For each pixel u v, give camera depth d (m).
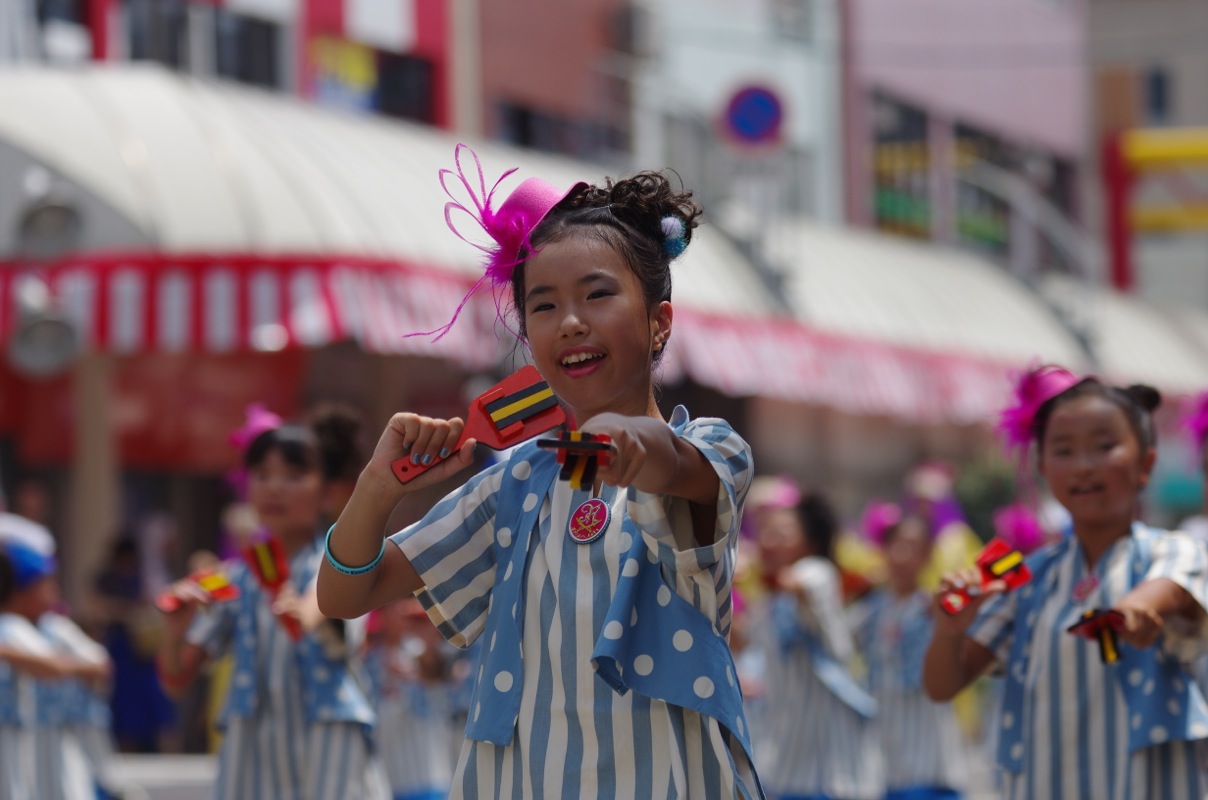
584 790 5.64
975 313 38.50
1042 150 51.53
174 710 25.30
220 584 10.64
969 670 8.92
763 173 38.09
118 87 24.75
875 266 37.22
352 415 11.68
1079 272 51.56
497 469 6.18
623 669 5.64
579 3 35.72
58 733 13.92
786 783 17.03
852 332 33.09
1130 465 8.62
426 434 5.63
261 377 26.23
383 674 16.92
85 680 13.87
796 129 41.50
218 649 10.96
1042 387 8.92
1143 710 8.24
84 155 23.22
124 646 24.41
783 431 35.03
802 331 31.31
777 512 17.61
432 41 32.47
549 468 6.05
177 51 28.56
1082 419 8.64
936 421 36.31
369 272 23.03
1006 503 32.12
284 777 10.62
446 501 6.18
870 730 17.22
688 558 5.51
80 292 22.52
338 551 5.82
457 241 25.12
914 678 17.73
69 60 27.27
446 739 17.20
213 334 22.45
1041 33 51.28
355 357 26.22
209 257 22.66
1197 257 57.69
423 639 15.29
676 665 5.65
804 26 41.94
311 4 30.20
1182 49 57.88
